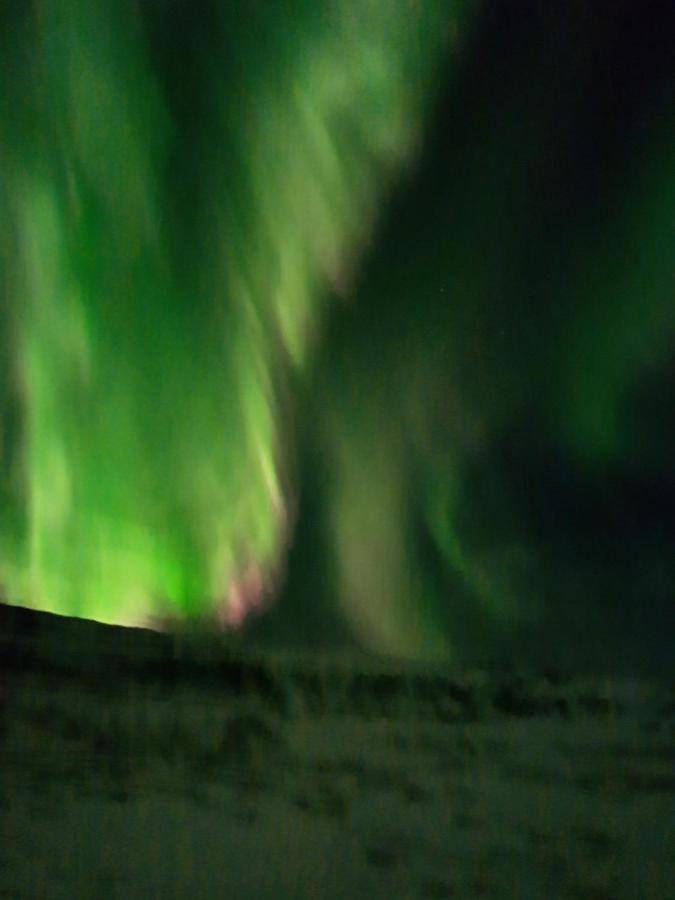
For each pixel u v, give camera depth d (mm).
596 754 5004
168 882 3477
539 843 4164
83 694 4711
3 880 3357
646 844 4262
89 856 3572
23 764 4137
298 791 4273
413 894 3650
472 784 4590
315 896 3537
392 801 4309
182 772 4277
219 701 4844
